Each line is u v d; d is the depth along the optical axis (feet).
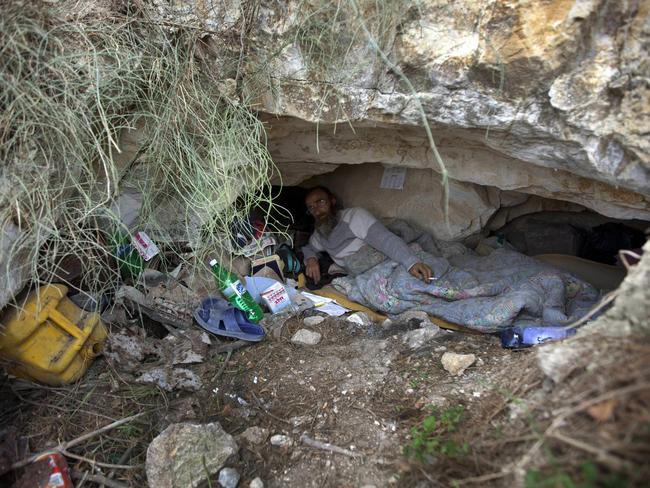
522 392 6.03
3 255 6.79
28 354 7.36
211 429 6.68
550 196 9.52
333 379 7.81
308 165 10.94
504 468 5.15
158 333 9.06
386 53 7.28
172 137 8.27
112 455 6.93
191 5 7.70
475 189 11.86
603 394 4.71
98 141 7.21
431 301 10.40
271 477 6.49
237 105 8.16
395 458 6.30
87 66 7.32
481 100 7.12
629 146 6.54
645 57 6.14
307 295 10.95
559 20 6.25
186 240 9.56
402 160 9.93
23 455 6.78
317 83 7.82
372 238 11.68
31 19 6.87
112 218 8.12
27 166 7.00
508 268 10.82
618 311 5.59
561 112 6.72
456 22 6.88
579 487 4.24
